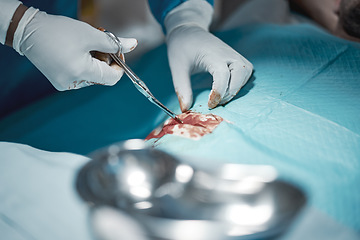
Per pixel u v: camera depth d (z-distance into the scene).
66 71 0.97
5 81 1.36
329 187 0.69
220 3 1.81
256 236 0.43
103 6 2.08
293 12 1.74
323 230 0.58
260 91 1.01
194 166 0.57
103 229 0.50
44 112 1.20
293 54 1.15
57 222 0.67
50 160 0.83
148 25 2.05
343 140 0.81
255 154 0.78
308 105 0.93
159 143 0.89
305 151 0.79
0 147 0.88
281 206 0.46
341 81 1.02
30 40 0.97
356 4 1.20
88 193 0.49
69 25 0.98
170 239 0.43
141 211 0.47
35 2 1.33
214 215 0.45
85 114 1.13
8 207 0.71
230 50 1.09
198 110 0.98
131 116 1.08
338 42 1.17
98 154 0.56
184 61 1.11
